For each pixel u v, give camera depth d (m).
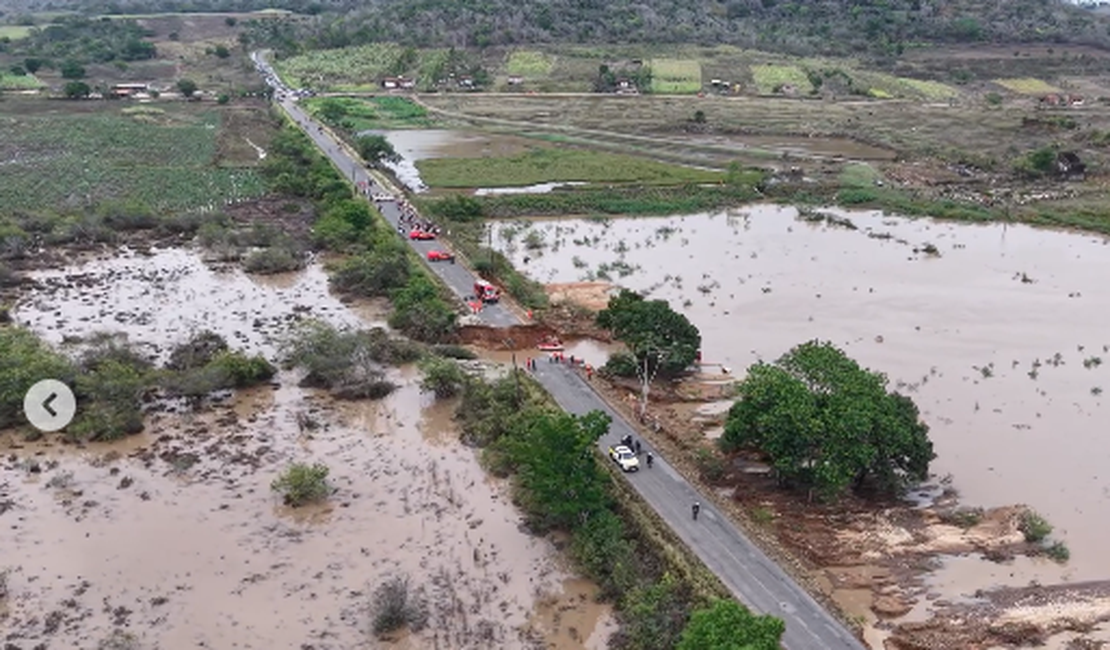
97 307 88.25
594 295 91.62
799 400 54.53
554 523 54.03
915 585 48.72
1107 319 87.56
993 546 52.06
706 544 49.38
